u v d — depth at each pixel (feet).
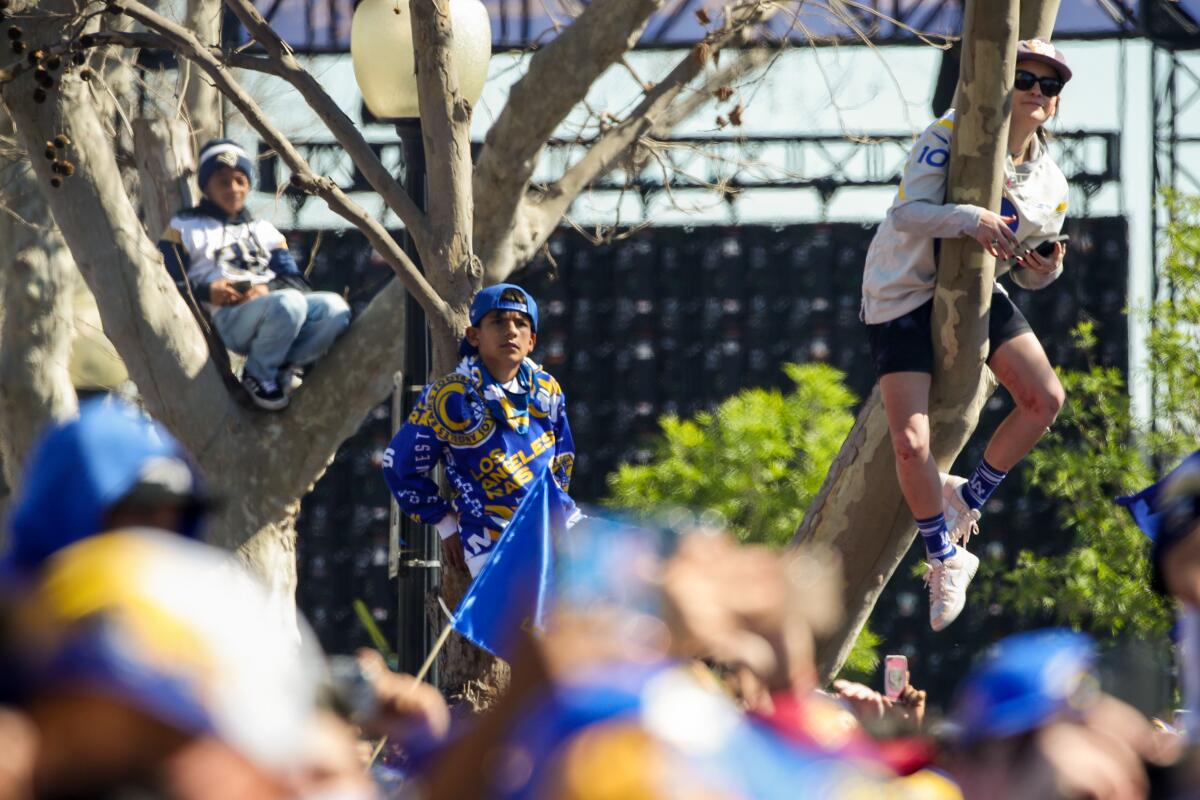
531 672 17.48
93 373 116.98
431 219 67.82
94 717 14.79
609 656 16.62
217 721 14.92
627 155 93.09
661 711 15.69
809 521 61.77
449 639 65.05
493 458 60.85
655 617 17.33
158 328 84.79
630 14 74.43
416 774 28.53
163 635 15.06
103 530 19.40
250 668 15.33
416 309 72.18
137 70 112.37
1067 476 131.44
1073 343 146.51
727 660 17.38
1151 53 147.33
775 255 153.28
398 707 29.01
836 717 24.14
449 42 67.46
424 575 69.87
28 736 14.83
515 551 50.21
